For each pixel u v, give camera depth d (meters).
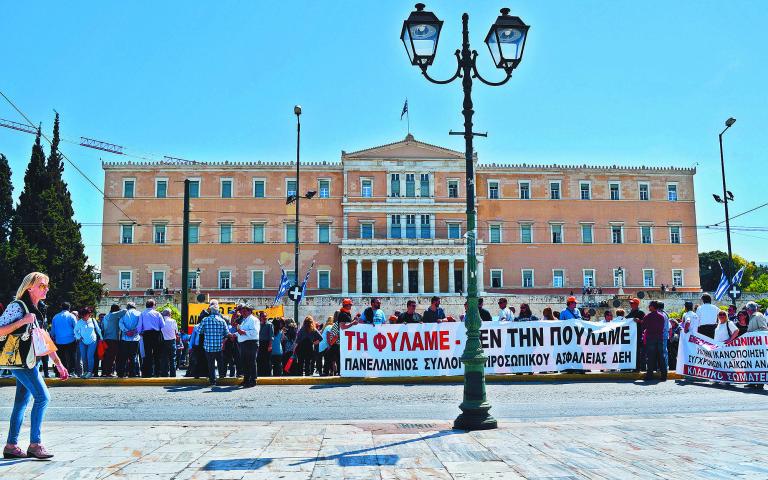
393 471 8.31
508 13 12.75
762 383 18.38
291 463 8.83
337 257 79.69
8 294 54.81
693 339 20.83
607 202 83.31
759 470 8.25
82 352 21.80
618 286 81.94
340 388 19.34
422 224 81.00
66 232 60.38
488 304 67.62
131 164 79.44
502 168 82.44
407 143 81.81
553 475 8.03
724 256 119.19
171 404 16.19
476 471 8.28
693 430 11.34
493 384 20.02
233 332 22.08
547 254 81.88
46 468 8.50
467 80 12.80
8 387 19.91
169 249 78.56
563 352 21.52
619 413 14.38
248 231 79.31
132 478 7.97
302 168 80.56
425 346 20.98
